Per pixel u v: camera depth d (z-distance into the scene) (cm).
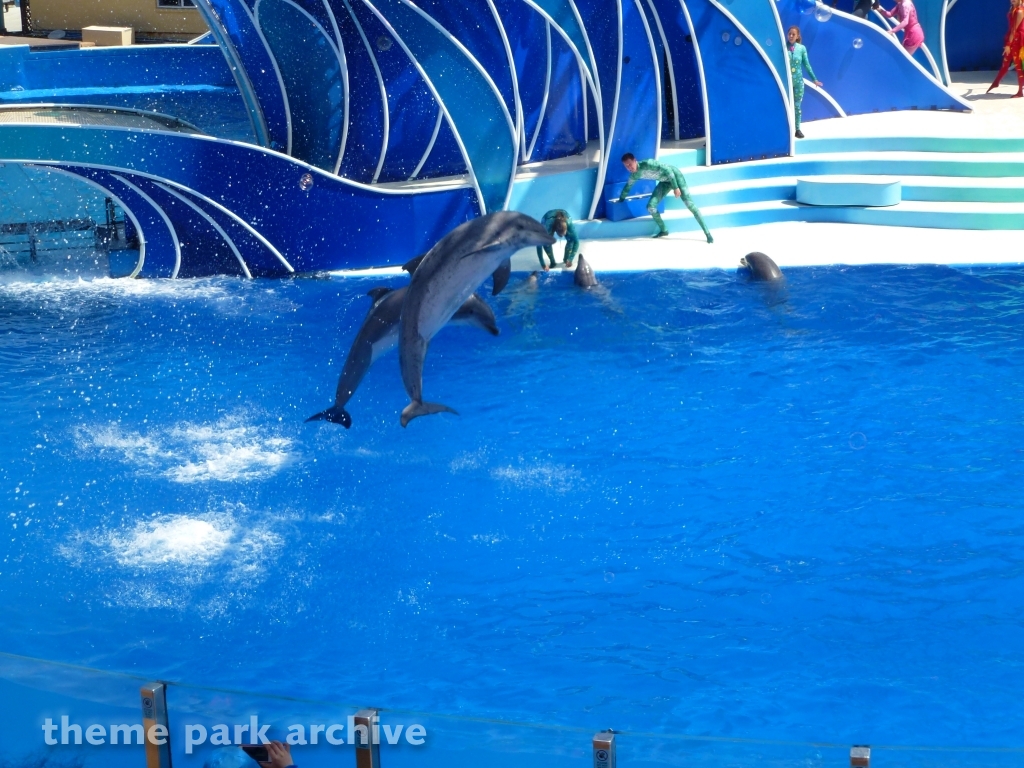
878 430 1154
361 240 1705
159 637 839
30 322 1495
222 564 943
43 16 3022
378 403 1269
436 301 652
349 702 758
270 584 916
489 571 929
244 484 1084
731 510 1015
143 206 1619
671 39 1892
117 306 1562
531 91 1828
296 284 1659
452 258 643
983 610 848
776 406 1217
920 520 984
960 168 1838
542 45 1800
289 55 1689
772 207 1845
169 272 1686
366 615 868
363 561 947
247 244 1667
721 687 762
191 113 2266
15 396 1279
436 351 1395
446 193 1723
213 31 1684
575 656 808
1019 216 1750
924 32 2166
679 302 1516
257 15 1636
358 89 1731
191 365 1366
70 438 1180
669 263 1669
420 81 1742
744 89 1850
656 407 1227
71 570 934
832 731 709
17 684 486
